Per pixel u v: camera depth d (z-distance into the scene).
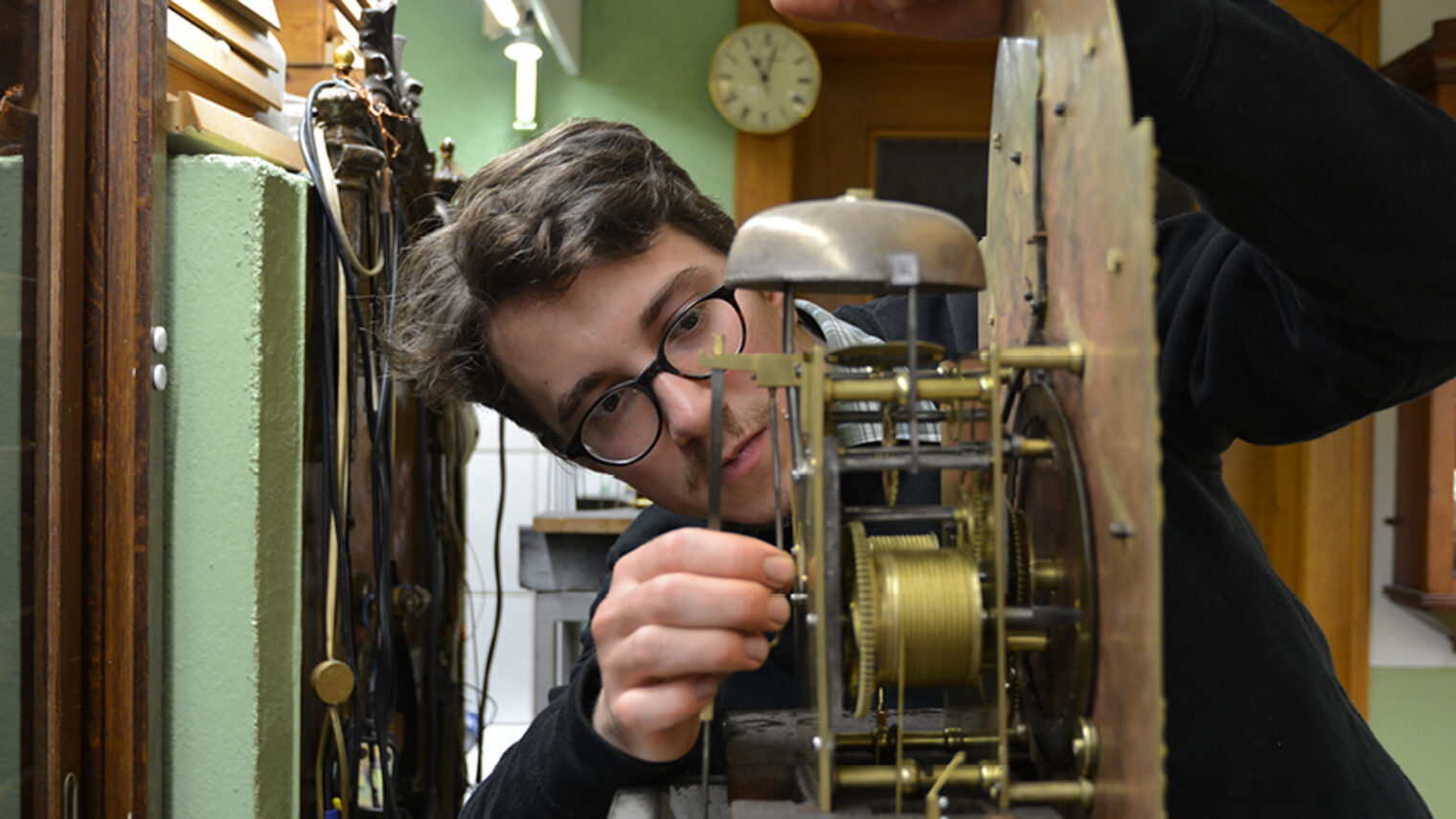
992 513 0.57
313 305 1.33
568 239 0.94
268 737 1.16
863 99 3.77
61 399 1.02
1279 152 0.62
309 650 1.33
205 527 1.13
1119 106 0.50
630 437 1.04
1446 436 2.82
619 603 0.67
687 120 3.58
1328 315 0.74
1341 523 3.12
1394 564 3.09
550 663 2.73
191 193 1.12
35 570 1.00
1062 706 0.60
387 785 1.39
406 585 1.72
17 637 0.97
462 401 1.21
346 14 1.98
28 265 0.99
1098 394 0.54
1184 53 0.60
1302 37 0.64
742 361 0.64
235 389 1.13
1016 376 0.68
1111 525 0.50
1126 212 0.49
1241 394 0.86
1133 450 0.48
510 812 0.88
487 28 3.54
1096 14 0.53
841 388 0.58
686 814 0.70
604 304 0.97
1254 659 0.86
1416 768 3.16
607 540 2.75
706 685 0.67
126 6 1.05
